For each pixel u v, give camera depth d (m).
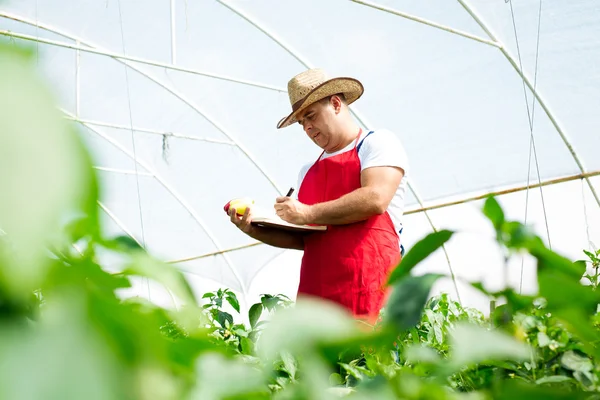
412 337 1.72
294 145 8.42
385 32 6.65
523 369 1.01
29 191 0.15
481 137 7.37
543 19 6.16
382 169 3.28
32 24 7.04
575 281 0.40
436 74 6.95
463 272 7.78
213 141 8.76
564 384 0.89
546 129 7.07
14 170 0.15
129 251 0.24
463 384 1.01
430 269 8.00
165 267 0.25
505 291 0.49
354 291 3.19
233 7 6.68
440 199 8.19
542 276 0.41
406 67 6.98
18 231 0.15
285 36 7.02
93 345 0.18
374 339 0.24
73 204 0.16
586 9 5.96
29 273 0.16
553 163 7.34
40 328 0.18
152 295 4.19
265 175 9.02
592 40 6.21
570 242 7.55
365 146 3.42
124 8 6.83
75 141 0.16
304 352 0.24
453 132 7.44
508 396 0.32
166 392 0.19
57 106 0.16
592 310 0.42
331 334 0.24
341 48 7.01
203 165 9.17
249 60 7.44
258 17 6.81
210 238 10.27
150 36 7.27
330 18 6.62
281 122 4.05
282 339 0.24
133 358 0.18
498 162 7.56
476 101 7.06
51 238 0.16
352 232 3.27
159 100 8.27
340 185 3.44
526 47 6.46
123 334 0.19
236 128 8.47
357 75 7.29
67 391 0.17
